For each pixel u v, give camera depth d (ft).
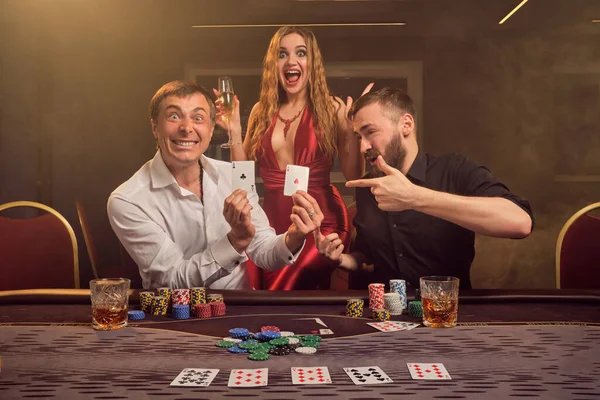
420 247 8.68
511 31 9.77
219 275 7.19
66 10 9.87
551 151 9.77
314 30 9.77
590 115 9.73
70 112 9.89
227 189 8.70
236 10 9.81
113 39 9.88
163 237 8.09
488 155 9.78
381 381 3.43
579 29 9.73
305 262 9.32
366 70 9.78
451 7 9.77
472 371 3.60
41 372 3.65
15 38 9.93
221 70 9.87
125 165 9.84
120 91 9.87
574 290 5.80
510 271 9.78
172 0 9.82
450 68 9.80
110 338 4.45
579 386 3.34
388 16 9.79
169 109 8.57
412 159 9.20
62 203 9.86
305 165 9.58
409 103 9.29
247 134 9.73
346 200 9.41
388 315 5.04
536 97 9.77
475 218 7.30
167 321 5.02
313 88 9.71
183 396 3.22
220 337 4.49
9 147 9.93
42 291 5.80
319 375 3.54
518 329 4.62
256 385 3.37
